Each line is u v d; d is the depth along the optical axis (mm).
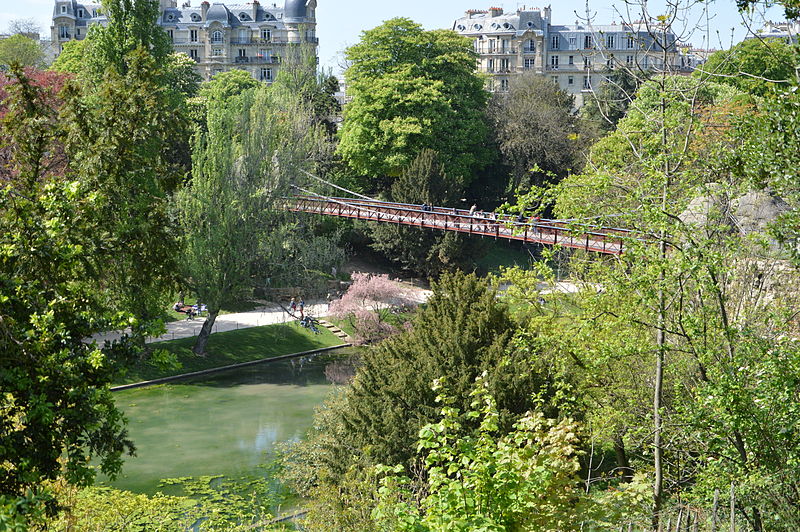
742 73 14414
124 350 16391
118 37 51125
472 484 10555
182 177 30188
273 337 52125
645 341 16219
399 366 26281
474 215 54469
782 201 16859
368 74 70938
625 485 14367
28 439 14734
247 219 48000
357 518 18500
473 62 74250
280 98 67250
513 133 72375
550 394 23125
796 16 11812
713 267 13469
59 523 17422
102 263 23562
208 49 121062
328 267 63250
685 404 14406
